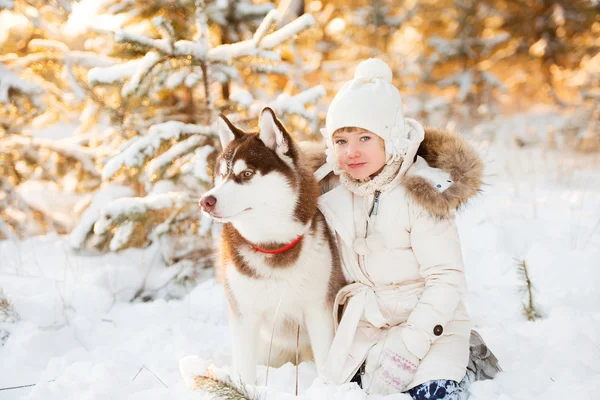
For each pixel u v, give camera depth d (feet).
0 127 17.58
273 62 13.91
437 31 41.47
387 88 8.04
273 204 8.20
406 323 8.02
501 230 15.20
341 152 8.15
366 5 36.04
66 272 14.37
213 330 11.23
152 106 15.56
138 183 15.76
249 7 15.97
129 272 14.02
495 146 32.42
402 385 7.75
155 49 12.80
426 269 8.10
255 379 8.63
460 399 7.54
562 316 10.12
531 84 42.93
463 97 36.40
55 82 17.11
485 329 10.15
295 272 8.38
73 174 17.95
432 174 7.89
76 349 10.09
